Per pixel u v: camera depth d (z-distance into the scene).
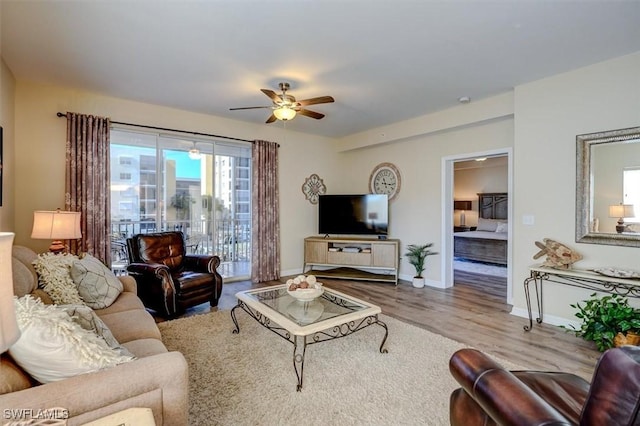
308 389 2.16
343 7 2.27
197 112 4.79
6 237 0.98
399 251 5.59
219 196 5.24
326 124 5.45
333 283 5.34
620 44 2.76
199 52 2.94
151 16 2.38
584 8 2.27
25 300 1.32
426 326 3.35
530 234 3.59
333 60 3.09
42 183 3.72
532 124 3.57
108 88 3.83
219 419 1.84
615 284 2.85
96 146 3.93
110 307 2.51
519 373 1.55
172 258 4.07
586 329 2.78
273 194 5.54
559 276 3.28
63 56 3.01
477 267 6.77
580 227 3.21
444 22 2.45
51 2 2.20
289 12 2.33
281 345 2.83
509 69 3.27
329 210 5.91
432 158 5.18
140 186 4.48
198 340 2.93
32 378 1.26
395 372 2.38
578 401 1.34
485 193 8.79
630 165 2.95
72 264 2.57
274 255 5.53
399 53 2.94
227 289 4.86
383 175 5.95
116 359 1.32
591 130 3.16
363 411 1.93
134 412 1.14
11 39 2.71
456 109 4.49
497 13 2.33
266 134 5.59
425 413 1.91
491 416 1.16
